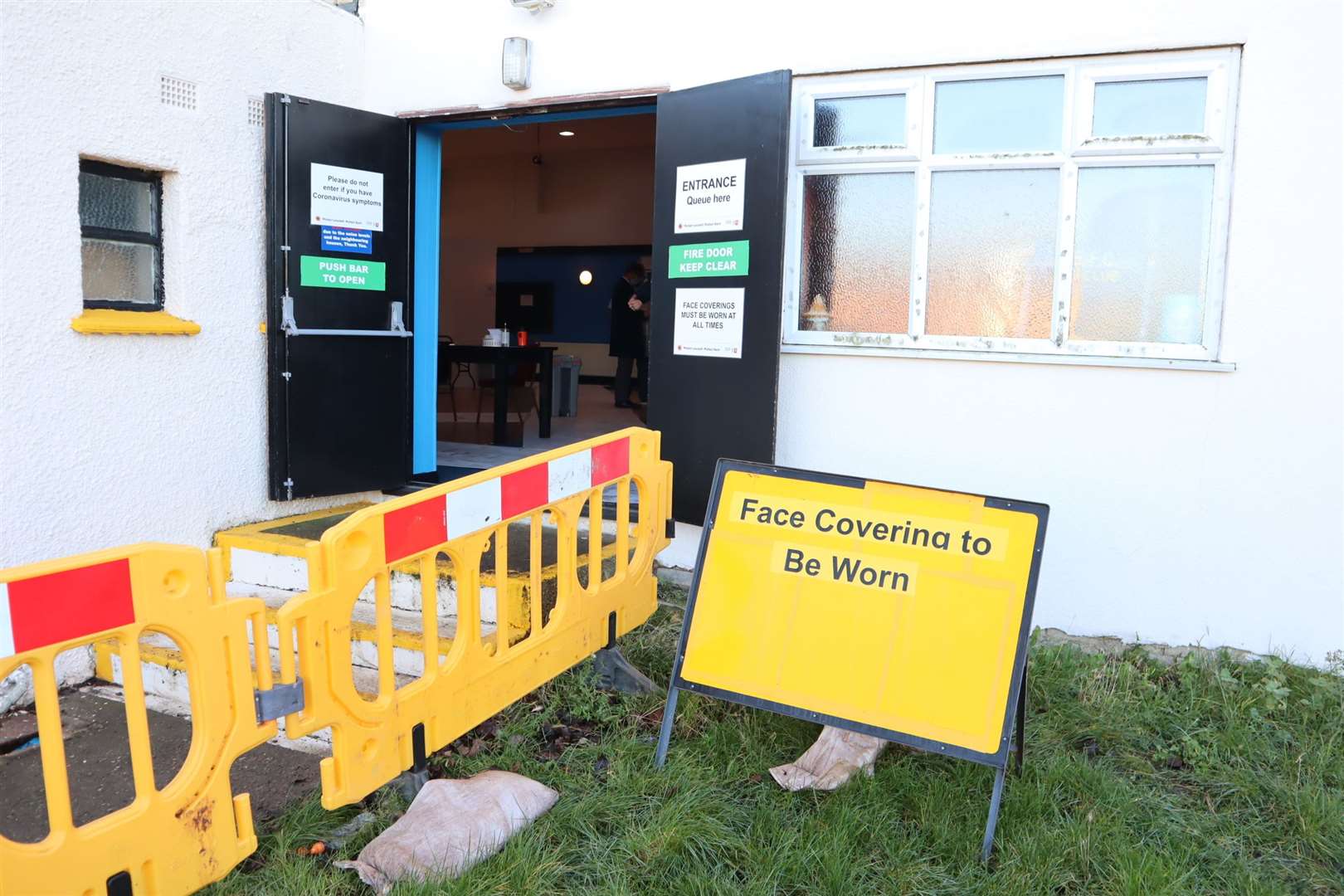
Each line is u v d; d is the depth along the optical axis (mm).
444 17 5289
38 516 3812
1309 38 3861
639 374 11930
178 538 4445
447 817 2689
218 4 4496
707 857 2664
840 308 4777
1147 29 4062
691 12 4793
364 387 5203
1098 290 4320
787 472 3184
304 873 2488
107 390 4074
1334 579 4016
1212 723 3619
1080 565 4379
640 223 13977
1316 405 3979
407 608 4090
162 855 2113
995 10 4281
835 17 4543
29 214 3719
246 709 2270
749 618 3121
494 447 7773
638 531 3920
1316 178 3900
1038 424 4391
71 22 3836
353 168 5043
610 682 3729
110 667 3951
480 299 15102
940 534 2973
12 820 2945
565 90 5082
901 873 2594
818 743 3230
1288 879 2719
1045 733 3438
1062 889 2611
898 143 4559
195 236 4449
